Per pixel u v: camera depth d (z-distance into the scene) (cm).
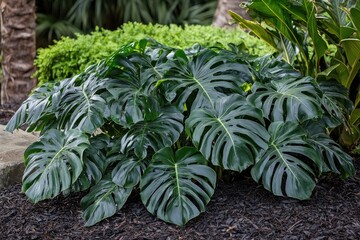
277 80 358
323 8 370
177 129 332
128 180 326
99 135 354
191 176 322
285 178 346
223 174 359
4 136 439
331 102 352
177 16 960
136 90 339
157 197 318
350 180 363
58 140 344
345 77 381
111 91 336
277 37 407
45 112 358
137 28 598
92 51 545
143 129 333
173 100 344
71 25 919
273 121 334
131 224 318
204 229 310
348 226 311
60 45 570
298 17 364
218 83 339
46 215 335
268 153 325
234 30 616
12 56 654
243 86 381
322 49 364
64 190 337
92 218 321
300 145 332
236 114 323
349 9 348
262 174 321
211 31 594
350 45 356
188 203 312
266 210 323
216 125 320
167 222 316
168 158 327
